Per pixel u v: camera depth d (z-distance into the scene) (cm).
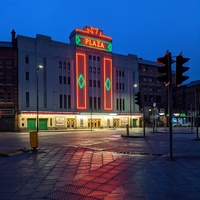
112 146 1606
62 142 1939
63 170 816
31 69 4878
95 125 5738
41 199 524
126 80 6438
